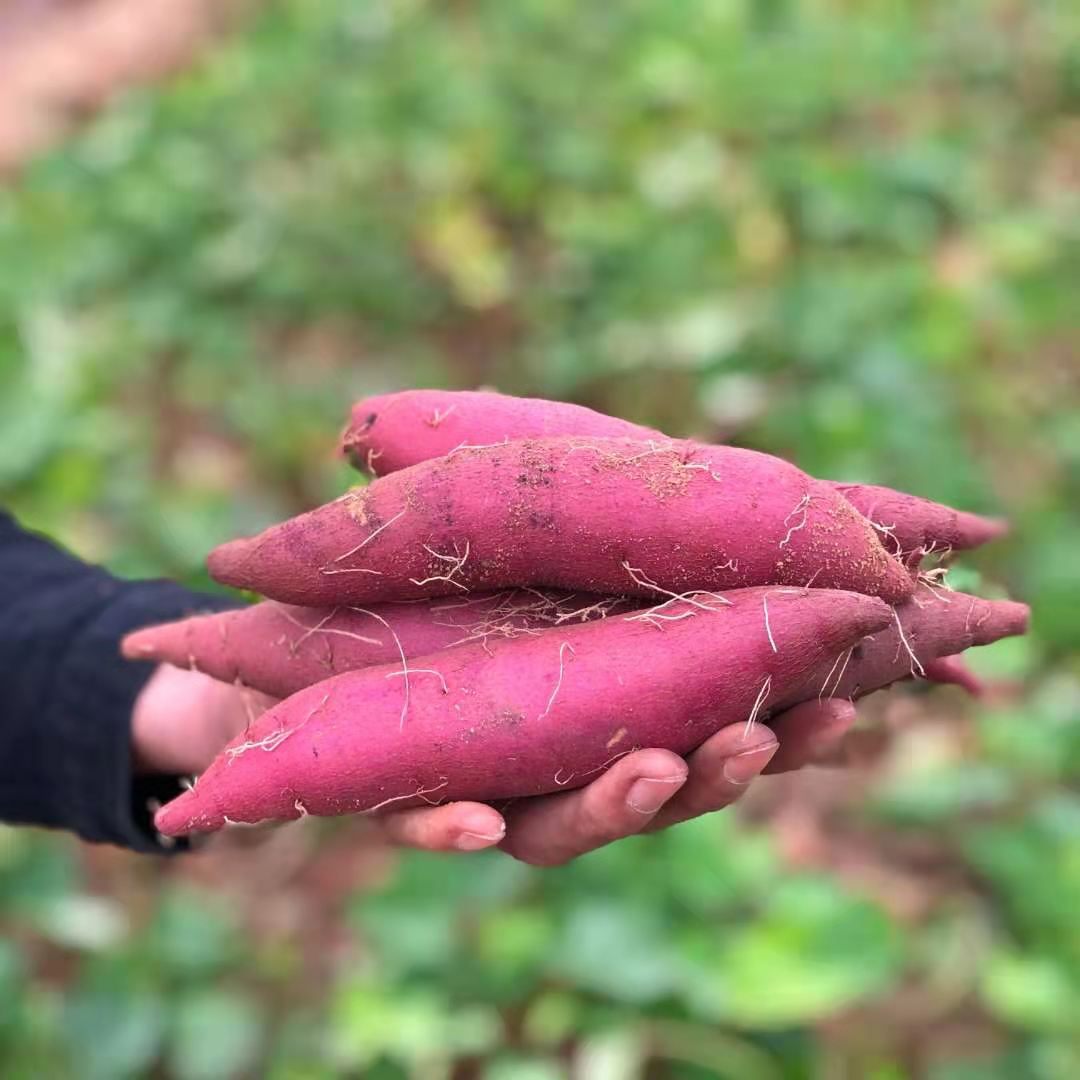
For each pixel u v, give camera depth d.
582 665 0.39
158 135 1.73
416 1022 0.83
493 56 1.86
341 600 0.42
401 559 0.40
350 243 1.50
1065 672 1.03
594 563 0.40
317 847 1.01
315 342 1.46
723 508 0.39
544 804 0.41
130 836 0.55
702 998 0.79
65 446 1.19
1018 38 1.80
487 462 0.40
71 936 0.91
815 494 0.39
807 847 0.95
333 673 0.43
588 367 1.31
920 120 1.69
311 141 1.76
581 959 0.83
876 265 1.40
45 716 0.54
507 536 0.40
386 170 1.63
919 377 1.18
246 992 0.91
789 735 0.41
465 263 1.45
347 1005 0.85
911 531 0.42
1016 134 1.65
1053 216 1.46
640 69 1.75
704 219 1.46
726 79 1.70
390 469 0.45
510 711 0.39
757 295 1.36
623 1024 0.83
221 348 1.41
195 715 0.54
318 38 1.97
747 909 0.87
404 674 0.40
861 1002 0.85
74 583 0.58
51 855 0.94
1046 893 0.86
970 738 0.99
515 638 0.40
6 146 1.83
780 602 0.38
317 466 1.29
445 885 0.89
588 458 0.40
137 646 0.45
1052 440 1.18
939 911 0.90
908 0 1.95
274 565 0.42
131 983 0.88
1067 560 1.04
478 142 1.62
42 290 1.42
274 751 0.40
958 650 0.42
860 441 1.12
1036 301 1.30
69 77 1.96
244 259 1.49
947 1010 0.85
